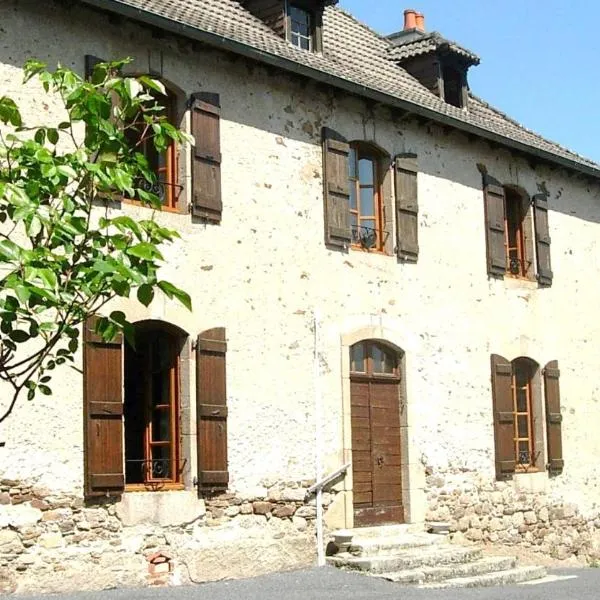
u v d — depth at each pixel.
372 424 13.29
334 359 12.79
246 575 11.40
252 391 11.82
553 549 15.62
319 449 12.41
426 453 13.80
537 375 15.95
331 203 12.98
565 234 16.95
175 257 11.20
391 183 13.91
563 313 16.59
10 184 5.40
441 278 14.42
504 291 15.47
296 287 12.47
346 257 13.14
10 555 9.58
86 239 5.79
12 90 10.11
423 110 13.95
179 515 10.88
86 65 10.68
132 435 11.26
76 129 10.50
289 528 11.98
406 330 13.77
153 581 10.57
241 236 11.93
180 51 11.60
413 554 12.30
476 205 15.24
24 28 10.28
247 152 12.16
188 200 11.43
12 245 5.18
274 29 13.34
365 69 14.63
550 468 15.76
